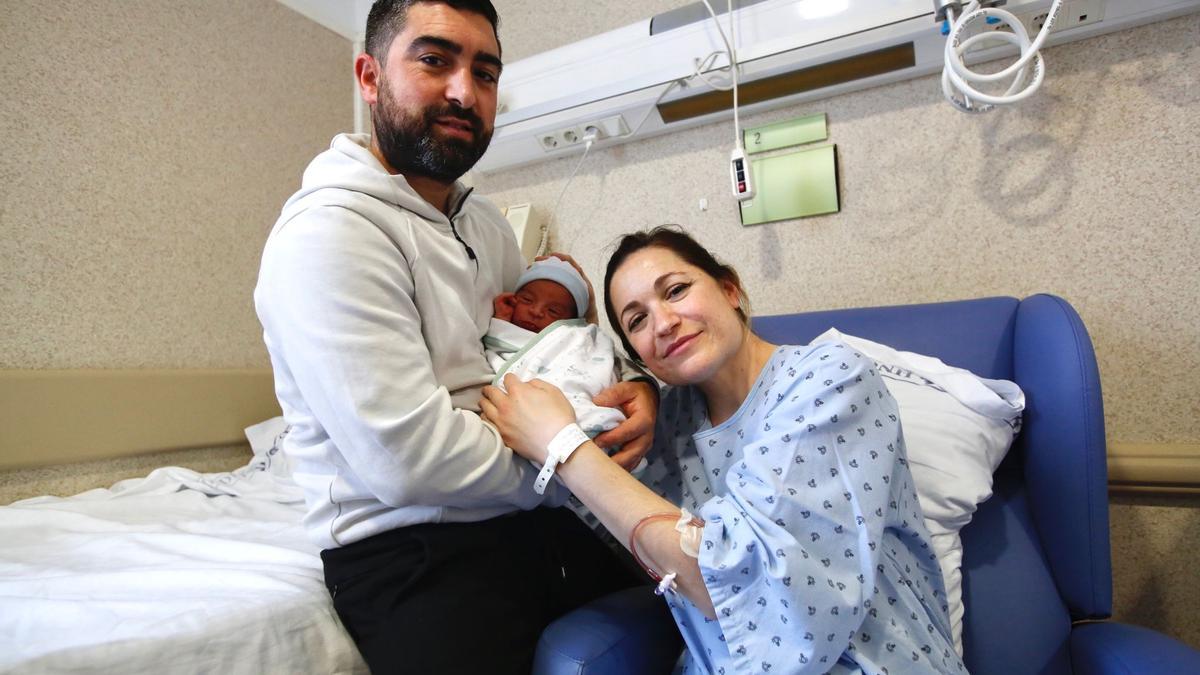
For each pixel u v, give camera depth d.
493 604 0.75
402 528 0.76
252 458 1.62
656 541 0.64
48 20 1.38
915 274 1.30
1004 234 1.23
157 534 0.93
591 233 1.67
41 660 0.52
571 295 1.13
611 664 0.65
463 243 0.97
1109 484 1.10
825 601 0.56
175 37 1.63
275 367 0.80
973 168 1.26
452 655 0.68
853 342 1.06
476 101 0.90
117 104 1.49
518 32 1.87
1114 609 1.12
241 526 1.03
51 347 1.34
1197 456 1.04
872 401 0.67
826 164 1.37
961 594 0.84
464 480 0.72
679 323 0.81
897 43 1.23
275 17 1.90
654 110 1.49
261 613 0.68
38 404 1.25
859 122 1.37
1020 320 0.98
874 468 0.63
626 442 0.83
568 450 0.71
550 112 1.58
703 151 1.53
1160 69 1.13
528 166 1.77
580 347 0.95
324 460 0.78
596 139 1.59
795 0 1.36
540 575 0.84
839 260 1.38
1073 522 0.81
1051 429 0.85
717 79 1.38
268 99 1.86
